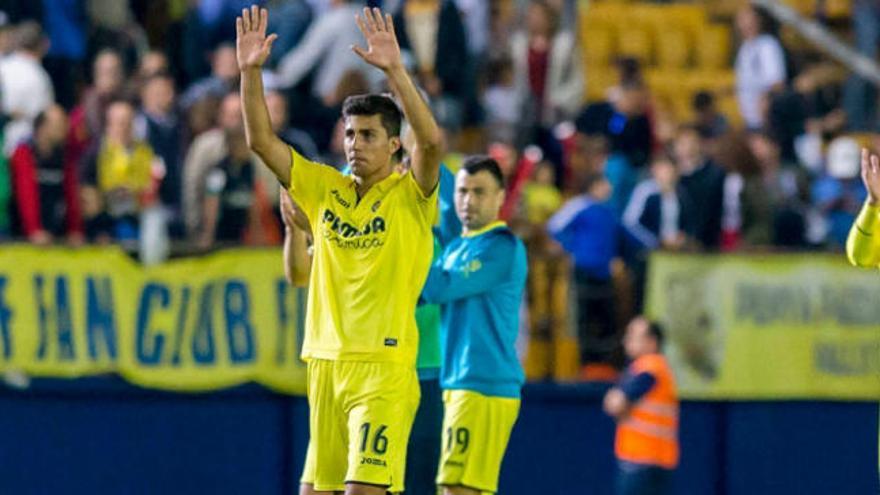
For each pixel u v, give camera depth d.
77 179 48.59
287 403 47.53
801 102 59.34
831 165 57.69
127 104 48.62
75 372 46.59
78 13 55.44
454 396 36.72
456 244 36.62
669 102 66.50
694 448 48.81
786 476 49.06
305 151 49.12
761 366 48.66
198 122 50.19
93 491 46.91
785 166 58.47
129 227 48.50
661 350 46.41
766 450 49.00
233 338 47.00
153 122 49.78
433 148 29.56
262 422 47.44
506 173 48.41
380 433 29.84
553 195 50.34
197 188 48.25
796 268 48.75
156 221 46.78
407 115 29.23
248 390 47.28
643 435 45.41
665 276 48.41
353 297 30.22
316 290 30.67
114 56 51.22
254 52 29.36
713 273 48.50
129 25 57.91
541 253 48.28
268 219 48.56
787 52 64.19
